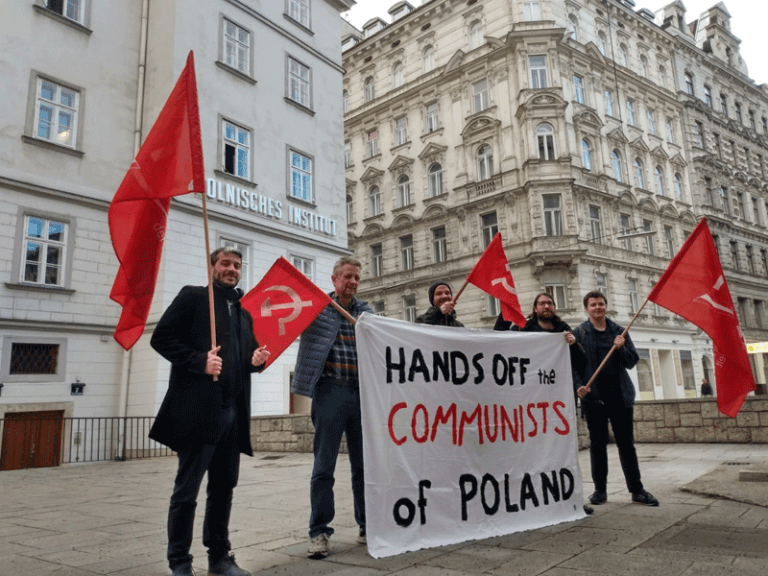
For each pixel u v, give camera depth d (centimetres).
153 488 783
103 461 1348
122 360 1479
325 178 2034
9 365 1274
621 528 429
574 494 493
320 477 385
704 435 1078
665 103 3512
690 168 3575
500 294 574
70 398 1365
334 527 464
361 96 3625
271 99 1858
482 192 2928
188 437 318
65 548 411
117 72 1570
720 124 3900
